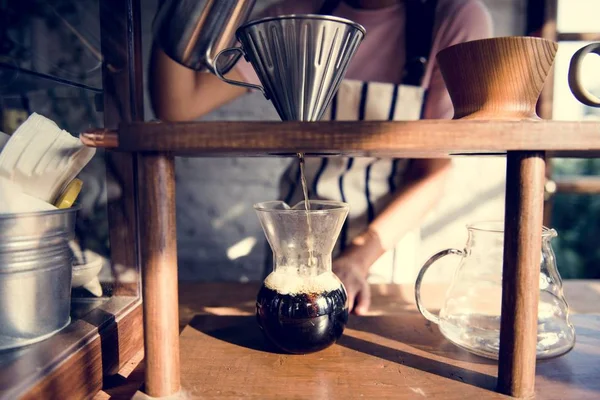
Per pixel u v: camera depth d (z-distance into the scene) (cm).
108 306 50
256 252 155
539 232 37
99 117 53
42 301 40
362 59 100
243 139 36
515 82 39
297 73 41
